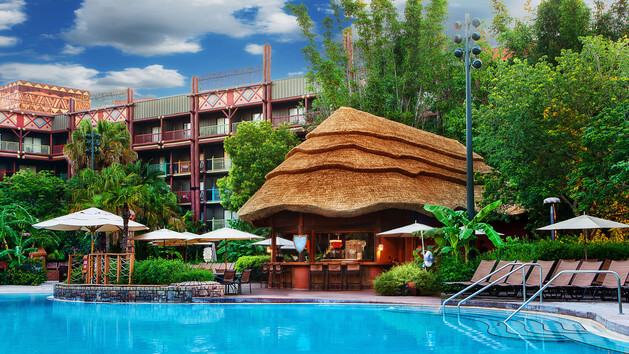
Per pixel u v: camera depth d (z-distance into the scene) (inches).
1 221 1280.8
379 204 862.5
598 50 962.7
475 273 684.1
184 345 383.9
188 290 729.6
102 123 1662.2
